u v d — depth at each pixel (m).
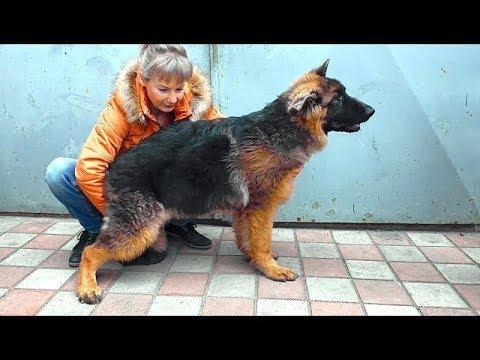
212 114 3.78
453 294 3.22
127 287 3.30
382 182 4.26
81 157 3.20
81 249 3.64
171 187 3.25
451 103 4.02
